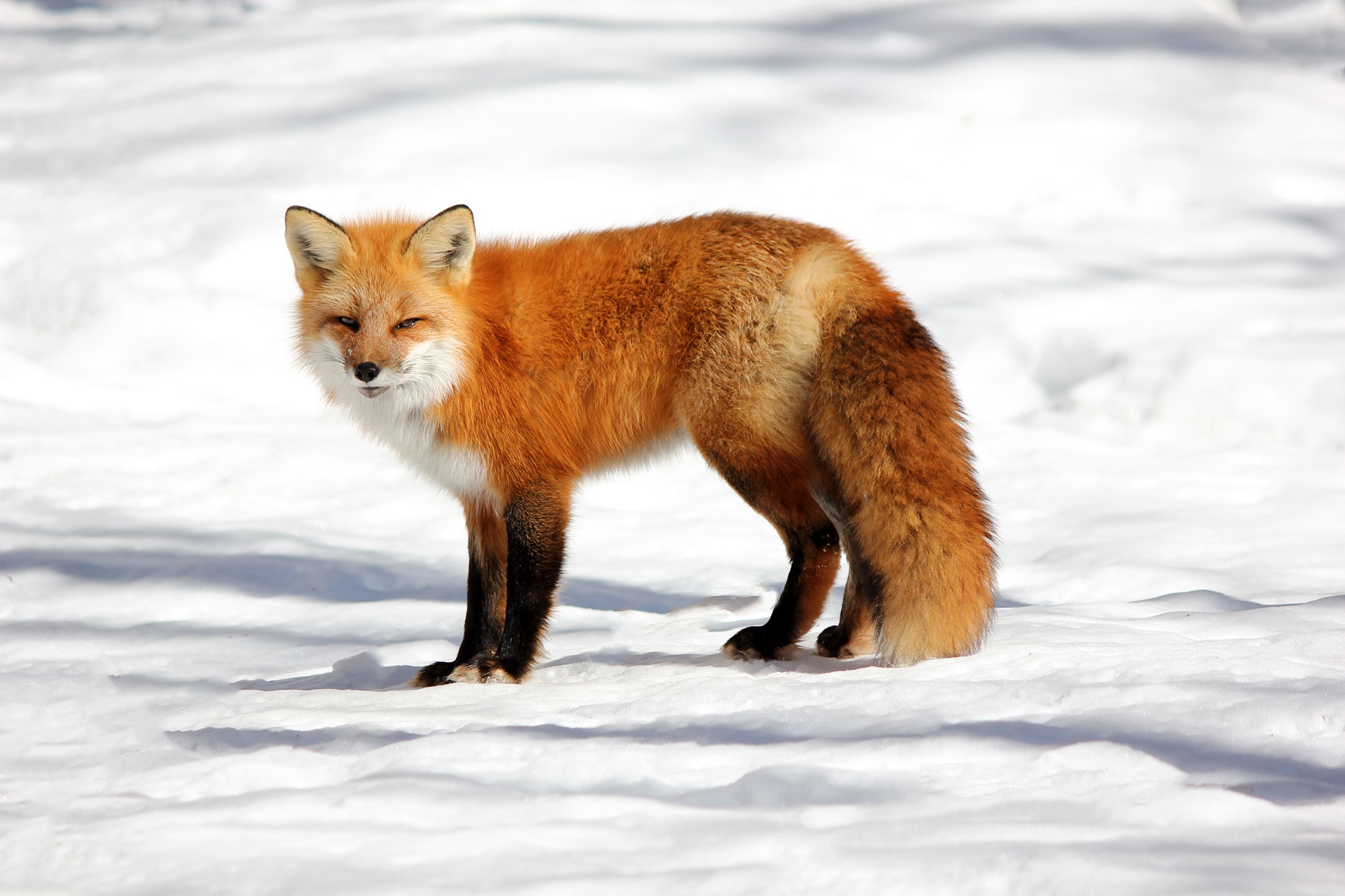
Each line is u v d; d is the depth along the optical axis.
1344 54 36.72
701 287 9.34
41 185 28.75
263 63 36.66
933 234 26.16
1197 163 29.94
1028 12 38.22
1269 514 14.74
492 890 4.33
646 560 14.02
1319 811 4.89
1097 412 19.52
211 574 12.52
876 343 8.82
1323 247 25.64
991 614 8.28
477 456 9.45
